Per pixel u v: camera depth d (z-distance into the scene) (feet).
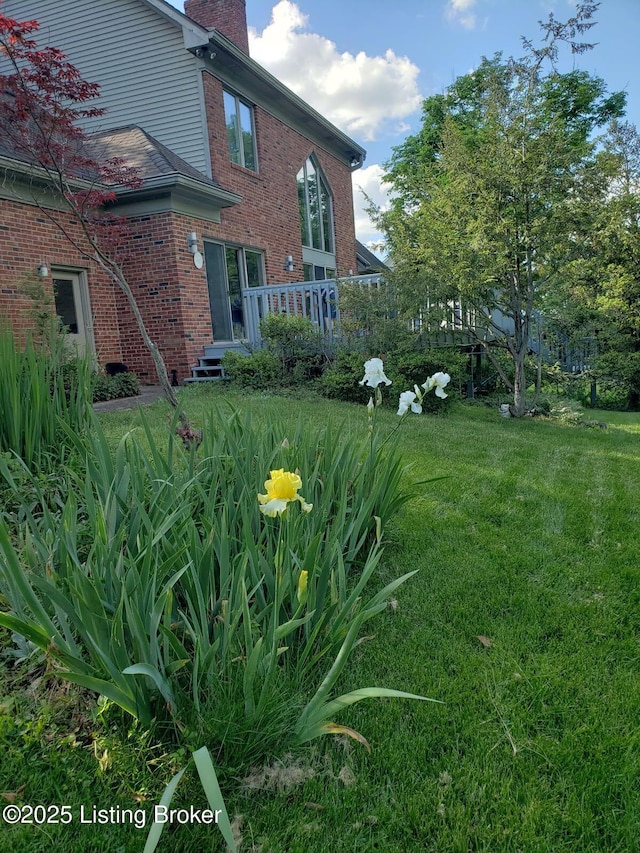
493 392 38.81
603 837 4.90
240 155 40.22
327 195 55.57
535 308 31.50
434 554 10.51
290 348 31.09
